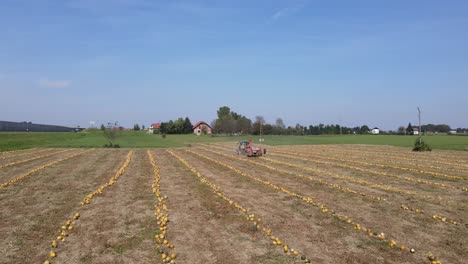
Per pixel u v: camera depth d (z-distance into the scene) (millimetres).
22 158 33406
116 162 30406
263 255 8680
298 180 20125
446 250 9000
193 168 25891
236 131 129000
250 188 17516
